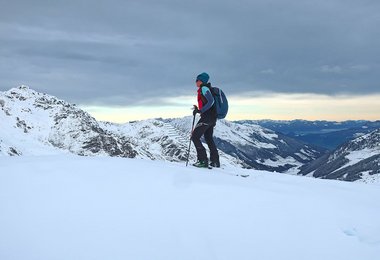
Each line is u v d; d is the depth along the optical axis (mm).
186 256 6082
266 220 7230
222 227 6898
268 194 8414
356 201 9023
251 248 6371
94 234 6504
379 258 6285
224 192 8312
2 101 175000
